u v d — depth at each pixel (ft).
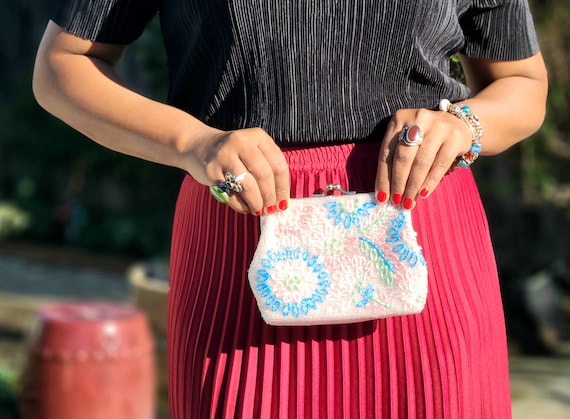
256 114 4.19
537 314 18.47
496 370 4.47
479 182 20.13
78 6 4.46
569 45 17.78
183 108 4.58
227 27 4.12
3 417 12.75
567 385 15.72
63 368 10.61
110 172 35.37
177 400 4.46
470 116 4.19
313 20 4.06
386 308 3.98
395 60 4.15
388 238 3.99
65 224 35.24
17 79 39.55
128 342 10.95
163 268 16.57
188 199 4.58
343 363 4.14
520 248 20.30
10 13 40.27
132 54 26.86
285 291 4.01
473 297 4.33
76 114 4.43
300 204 4.06
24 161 37.86
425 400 4.14
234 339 4.20
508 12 4.63
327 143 4.20
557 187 20.42
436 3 4.15
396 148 3.96
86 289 27.89
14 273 30.14
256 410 4.13
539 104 4.75
